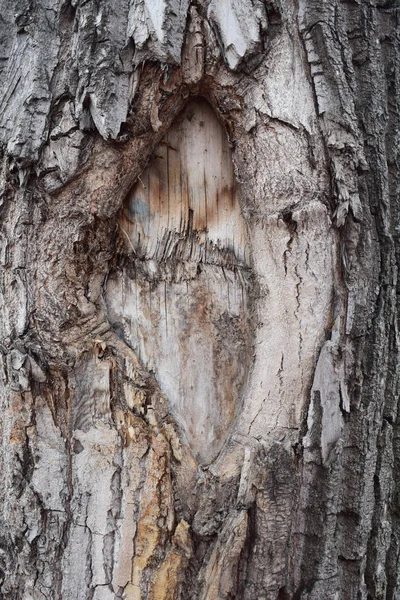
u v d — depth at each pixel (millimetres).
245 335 1487
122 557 1351
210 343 1504
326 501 1324
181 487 1382
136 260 1496
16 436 1347
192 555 1357
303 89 1311
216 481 1354
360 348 1379
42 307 1342
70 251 1345
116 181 1351
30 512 1358
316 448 1314
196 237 1505
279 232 1321
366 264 1366
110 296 1479
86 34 1269
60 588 1368
